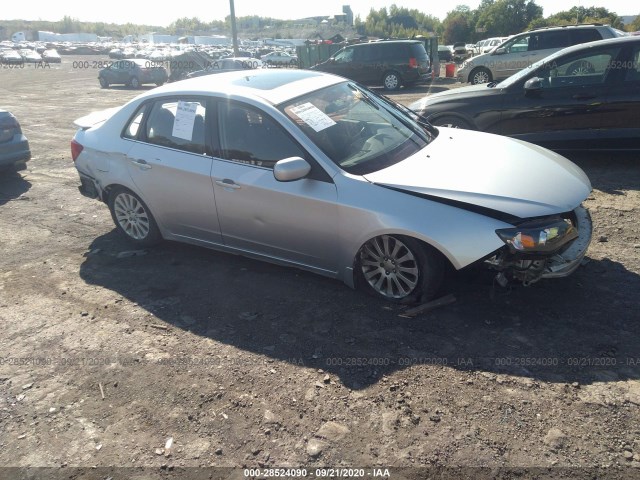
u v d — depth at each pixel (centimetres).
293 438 271
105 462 266
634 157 701
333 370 318
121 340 363
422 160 395
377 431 271
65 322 389
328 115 414
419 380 304
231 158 416
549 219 344
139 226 500
